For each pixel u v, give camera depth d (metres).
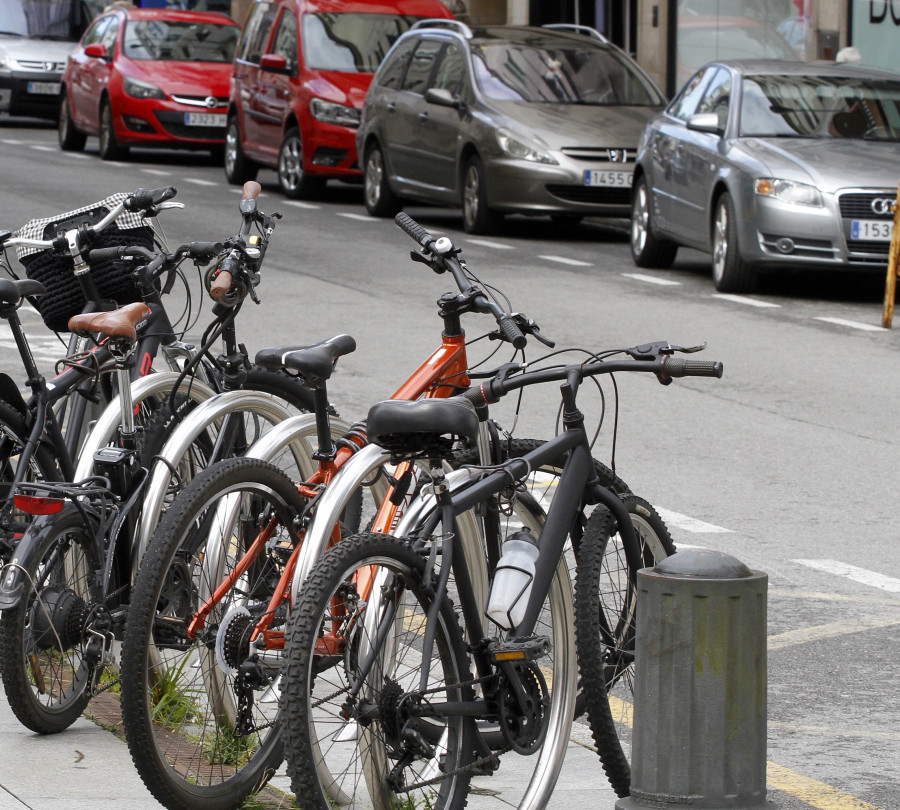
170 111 72.06
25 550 13.52
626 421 28.64
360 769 11.80
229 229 51.75
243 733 12.65
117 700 15.08
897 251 38.56
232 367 16.11
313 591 11.10
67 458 15.52
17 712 13.72
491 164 51.28
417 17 64.00
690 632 10.90
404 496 13.23
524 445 13.85
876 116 44.06
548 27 57.91
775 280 45.44
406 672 11.88
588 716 13.02
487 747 12.20
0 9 91.69
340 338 13.42
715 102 45.22
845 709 16.05
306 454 14.93
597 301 41.25
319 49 62.41
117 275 16.94
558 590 13.07
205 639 12.69
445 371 14.05
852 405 30.22
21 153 77.81
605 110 52.66
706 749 10.91
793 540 21.70
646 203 47.22
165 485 14.34
